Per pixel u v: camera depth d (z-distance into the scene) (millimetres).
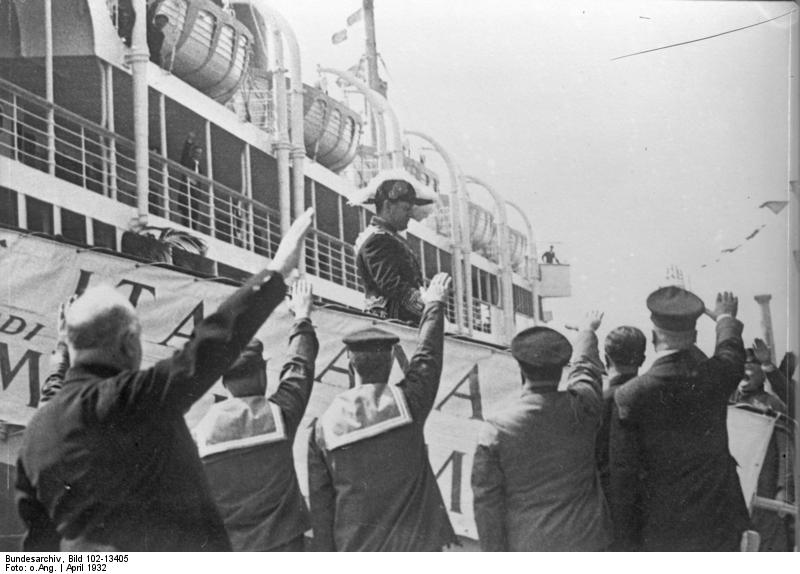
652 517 9781
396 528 9375
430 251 10062
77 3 9672
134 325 8859
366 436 9492
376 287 9930
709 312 10125
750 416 10031
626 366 10016
